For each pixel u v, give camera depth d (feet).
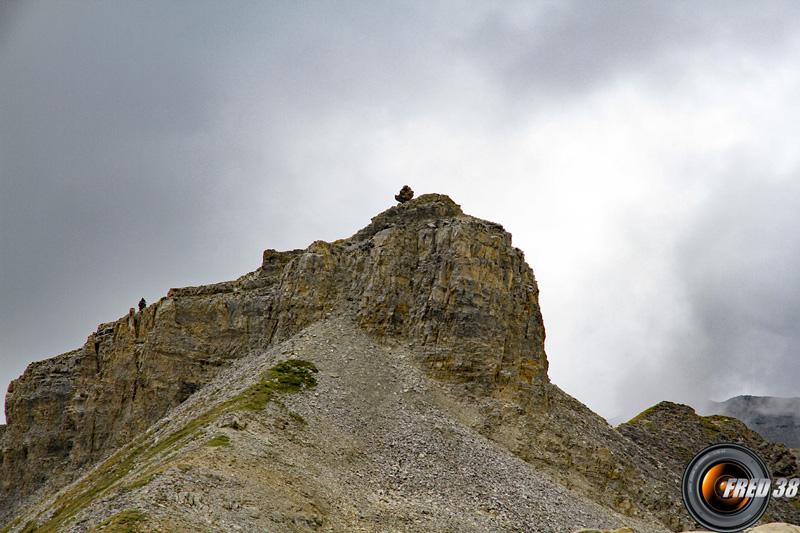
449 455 339.57
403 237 466.29
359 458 316.81
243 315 486.38
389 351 423.23
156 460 289.53
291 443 299.79
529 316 457.27
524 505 319.27
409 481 310.86
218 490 229.45
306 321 447.42
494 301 439.63
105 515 201.98
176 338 488.44
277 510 233.14
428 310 434.30
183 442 292.61
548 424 411.13
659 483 433.07
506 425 392.88
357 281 460.96
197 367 478.18
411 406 375.66
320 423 328.90
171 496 214.69
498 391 414.21
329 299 456.86
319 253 471.21
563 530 310.86
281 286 478.18
